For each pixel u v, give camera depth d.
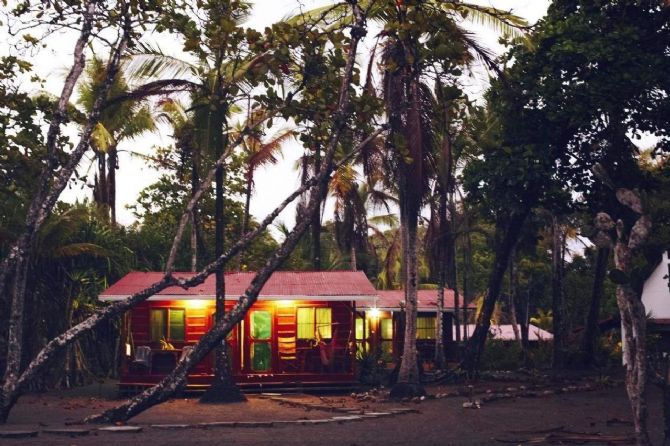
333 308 28.38
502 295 68.75
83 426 17.22
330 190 41.50
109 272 32.06
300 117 19.88
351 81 19.31
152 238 43.09
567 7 28.73
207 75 23.89
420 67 21.66
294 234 18.78
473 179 29.28
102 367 33.34
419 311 42.53
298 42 19.25
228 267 47.66
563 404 22.86
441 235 33.03
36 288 29.09
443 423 18.31
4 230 27.02
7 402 18.02
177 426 17.22
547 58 27.81
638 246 10.98
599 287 39.12
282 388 27.61
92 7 19.89
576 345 43.28
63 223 29.16
